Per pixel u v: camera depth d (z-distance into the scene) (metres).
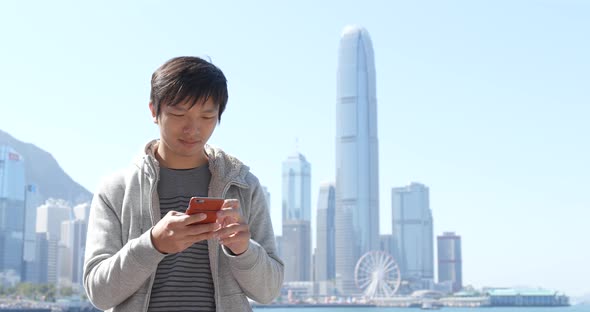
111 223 3.08
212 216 2.69
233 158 3.25
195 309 2.98
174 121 2.85
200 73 2.82
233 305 3.03
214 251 3.01
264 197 3.33
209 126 2.91
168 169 3.14
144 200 3.07
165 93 2.80
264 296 3.06
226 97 2.95
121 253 2.79
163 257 2.76
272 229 3.31
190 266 3.01
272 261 3.09
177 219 2.63
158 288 2.98
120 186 3.13
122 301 2.93
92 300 2.96
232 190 3.21
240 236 2.76
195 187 3.15
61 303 146.25
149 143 3.24
